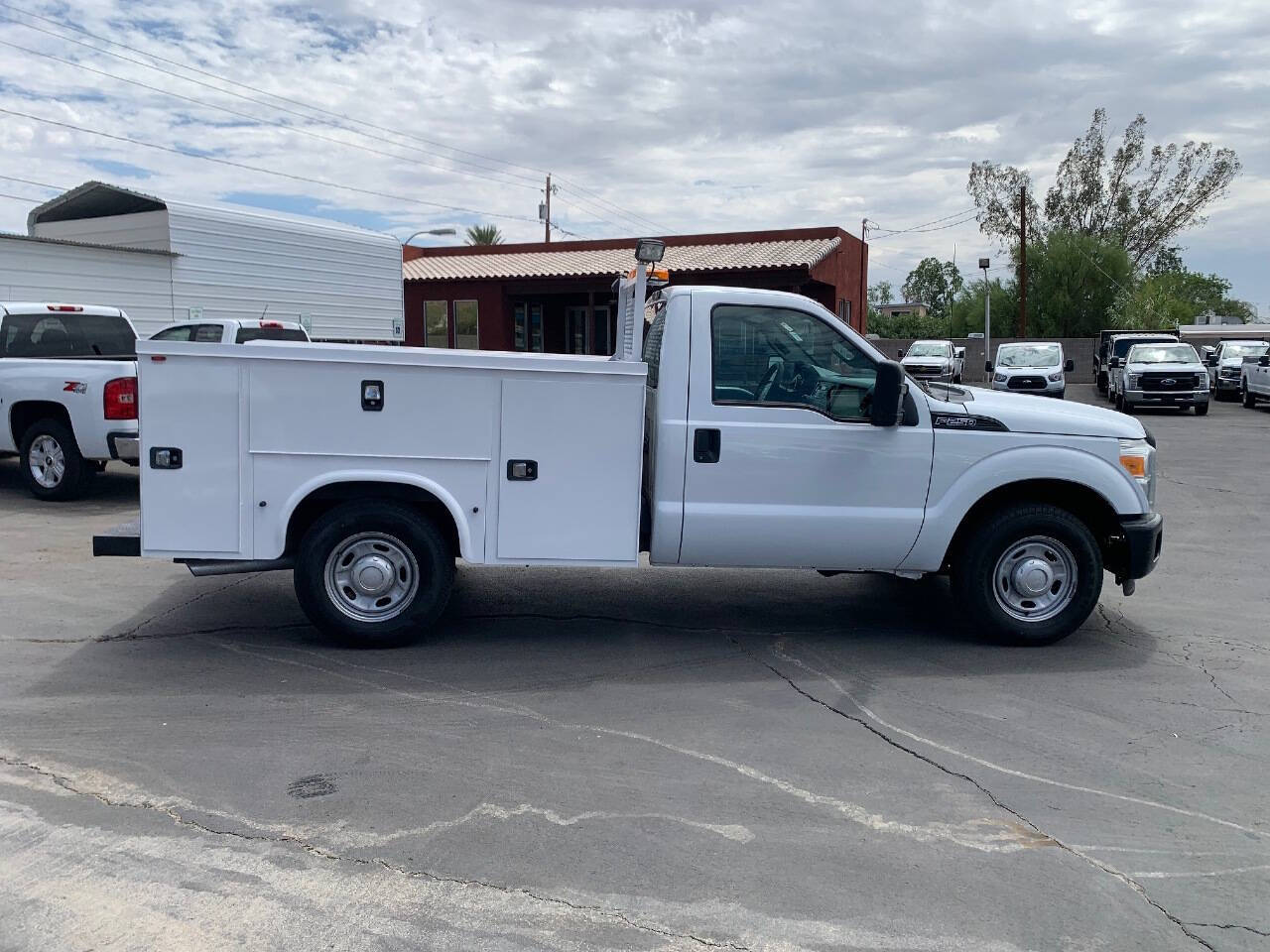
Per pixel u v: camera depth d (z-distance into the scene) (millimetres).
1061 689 5742
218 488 5785
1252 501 12664
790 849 3920
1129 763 4766
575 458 5926
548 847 3898
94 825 4012
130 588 7527
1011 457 6199
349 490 5988
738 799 4320
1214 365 33594
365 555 6070
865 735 5039
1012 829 4113
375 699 5395
